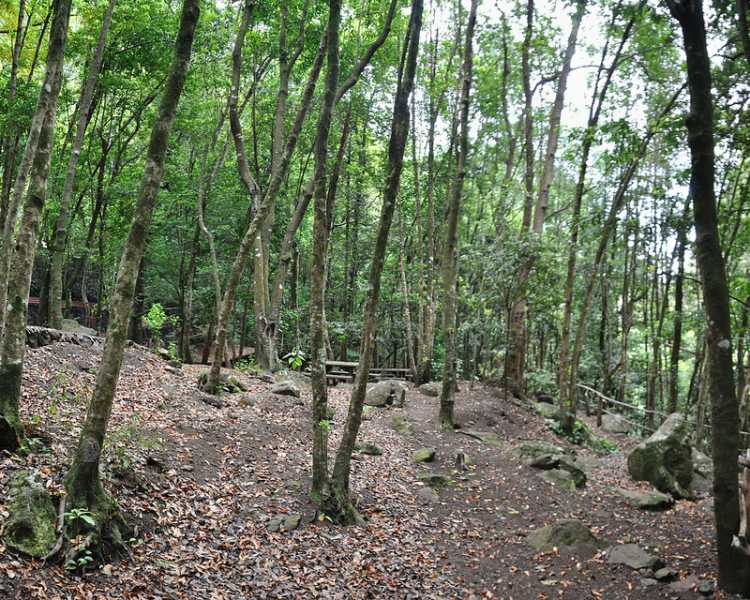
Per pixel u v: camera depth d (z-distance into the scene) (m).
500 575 6.39
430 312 17.17
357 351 26.00
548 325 20.06
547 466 9.95
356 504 7.51
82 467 5.01
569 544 7.03
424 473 9.30
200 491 6.59
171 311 27.97
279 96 15.44
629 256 21.44
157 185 4.94
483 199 20.23
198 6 4.95
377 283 7.22
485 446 11.19
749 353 12.48
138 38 14.53
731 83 8.42
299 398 11.50
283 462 8.06
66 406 7.38
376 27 16.36
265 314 15.34
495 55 18.52
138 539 5.32
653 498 9.05
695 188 5.84
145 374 10.29
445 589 5.93
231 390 11.07
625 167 16.06
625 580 6.18
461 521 7.84
